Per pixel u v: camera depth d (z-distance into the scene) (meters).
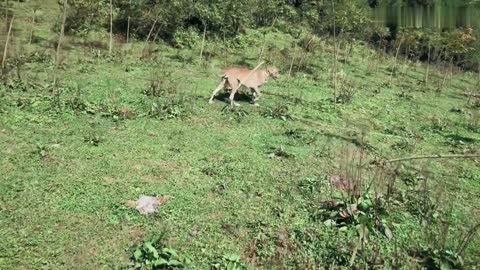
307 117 10.60
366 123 10.73
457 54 22.94
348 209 5.80
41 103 9.15
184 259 4.85
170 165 7.18
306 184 6.84
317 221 5.86
